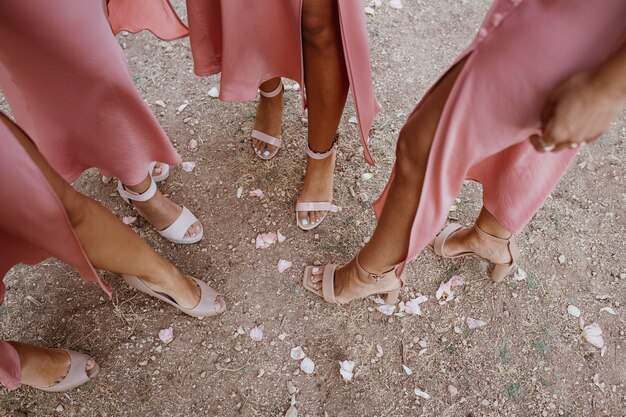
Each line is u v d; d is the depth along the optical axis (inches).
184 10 108.3
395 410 72.1
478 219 72.4
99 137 64.2
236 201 87.4
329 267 78.3
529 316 78.6
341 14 56.2
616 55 33.1
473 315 78.7
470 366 75.0
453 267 82.3
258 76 72.9
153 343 76.2
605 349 76.4
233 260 82.7
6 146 41.6
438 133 46.0
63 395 72.4
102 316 78.0
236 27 64.3
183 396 72.9
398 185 54.2
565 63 37.2
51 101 59.9
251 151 92.0
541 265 82.7
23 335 76.4
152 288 69.7
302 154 91.7
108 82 57.6
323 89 67.3
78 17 51.8
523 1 37.4
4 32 51.6
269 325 77.7
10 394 72.1
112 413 71.8
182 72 101.3
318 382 73.7
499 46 39.3
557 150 41.3
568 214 87.3
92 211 52.7
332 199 87.3
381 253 63.4
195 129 94.6
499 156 60.0
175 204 81.9
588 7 34.6
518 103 41.0
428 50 105.6
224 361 75.1
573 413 72.3
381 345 76.4
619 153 93.7
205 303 75.5
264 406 72.3
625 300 80.4
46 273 80.9
